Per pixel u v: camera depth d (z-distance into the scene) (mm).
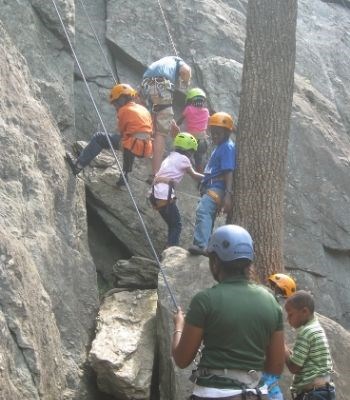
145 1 8641
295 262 7930
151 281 6664
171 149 7906
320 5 10977
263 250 6188
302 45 9953
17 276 5223
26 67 6805
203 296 3164
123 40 8406
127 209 7246
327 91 9734
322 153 8531
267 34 6453
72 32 7441
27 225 5867
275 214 6266
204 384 3123
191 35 8727
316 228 8188
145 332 5941
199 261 6066
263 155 6289
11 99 6266
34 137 6371
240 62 8812
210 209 6148
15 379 4934
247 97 6418
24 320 5137
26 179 6051
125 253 7367
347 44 10555
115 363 5527
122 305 6320
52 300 5906
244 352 3115
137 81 8422
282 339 3248
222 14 9109
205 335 3160
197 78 8484
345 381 5785
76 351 5941
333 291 8070
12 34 6934
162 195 6535
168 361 5625
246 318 3127
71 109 7293
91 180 7184
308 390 4375
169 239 6691
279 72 6418
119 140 6832
